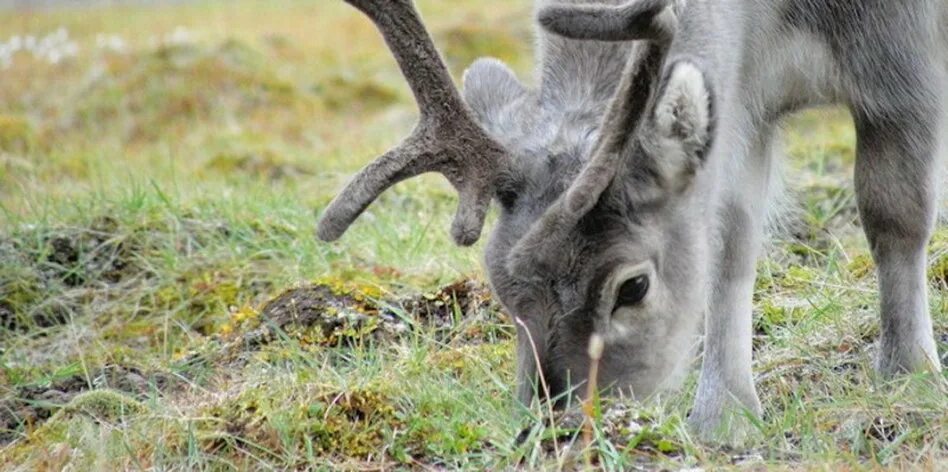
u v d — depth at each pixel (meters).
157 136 24.94
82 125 25.70
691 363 11.77
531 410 10.20
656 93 10.14
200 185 18.38
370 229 15.87
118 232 16.05
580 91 10.69
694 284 10.62
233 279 15.14
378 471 10.41
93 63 29.34
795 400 10.73
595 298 10.12
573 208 9.82
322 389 11.08
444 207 16.66
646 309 10.35
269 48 30.00
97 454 10.68
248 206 16.69
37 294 15.25
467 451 10.45
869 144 11.90
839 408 10.68
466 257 14.41
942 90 11.95
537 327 10.12
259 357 12.45
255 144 22.97
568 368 10.14
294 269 14.98
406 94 27.17
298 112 25.89
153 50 28.31
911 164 11.80
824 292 13.00
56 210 16.62
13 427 12.20
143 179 18.56
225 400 11.30
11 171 21.55
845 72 11.76
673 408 11.15
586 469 9.41
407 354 12.05
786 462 10.00
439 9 34.41
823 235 14.95
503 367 11.89
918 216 11.83
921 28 11.70
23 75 29.19
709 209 10.84
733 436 10.83
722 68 10.84
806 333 12.33
